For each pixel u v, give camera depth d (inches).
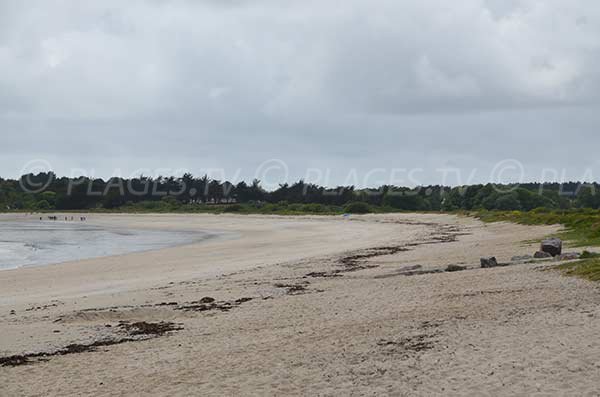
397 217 4407.0
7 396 445.4
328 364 461.7
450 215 4360.2
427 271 994.7
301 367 460.4
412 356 459.8
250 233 2965.1
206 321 689.0
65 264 1483.8
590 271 755.4
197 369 480.7
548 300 618.8
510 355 432.1
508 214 3282.5
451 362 433.4
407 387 392.8
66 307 825.5
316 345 524.4
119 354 554.3
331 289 861.8
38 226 4023.1
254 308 747.4
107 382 465.4
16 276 1253.7
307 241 2215.8
